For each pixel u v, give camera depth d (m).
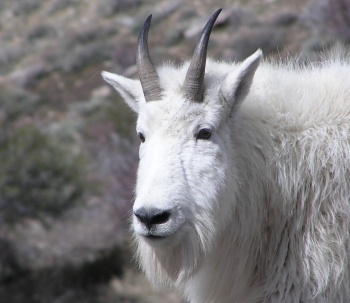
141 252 20.58
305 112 20.30
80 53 120.00
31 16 149.25
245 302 20.36
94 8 142.25
